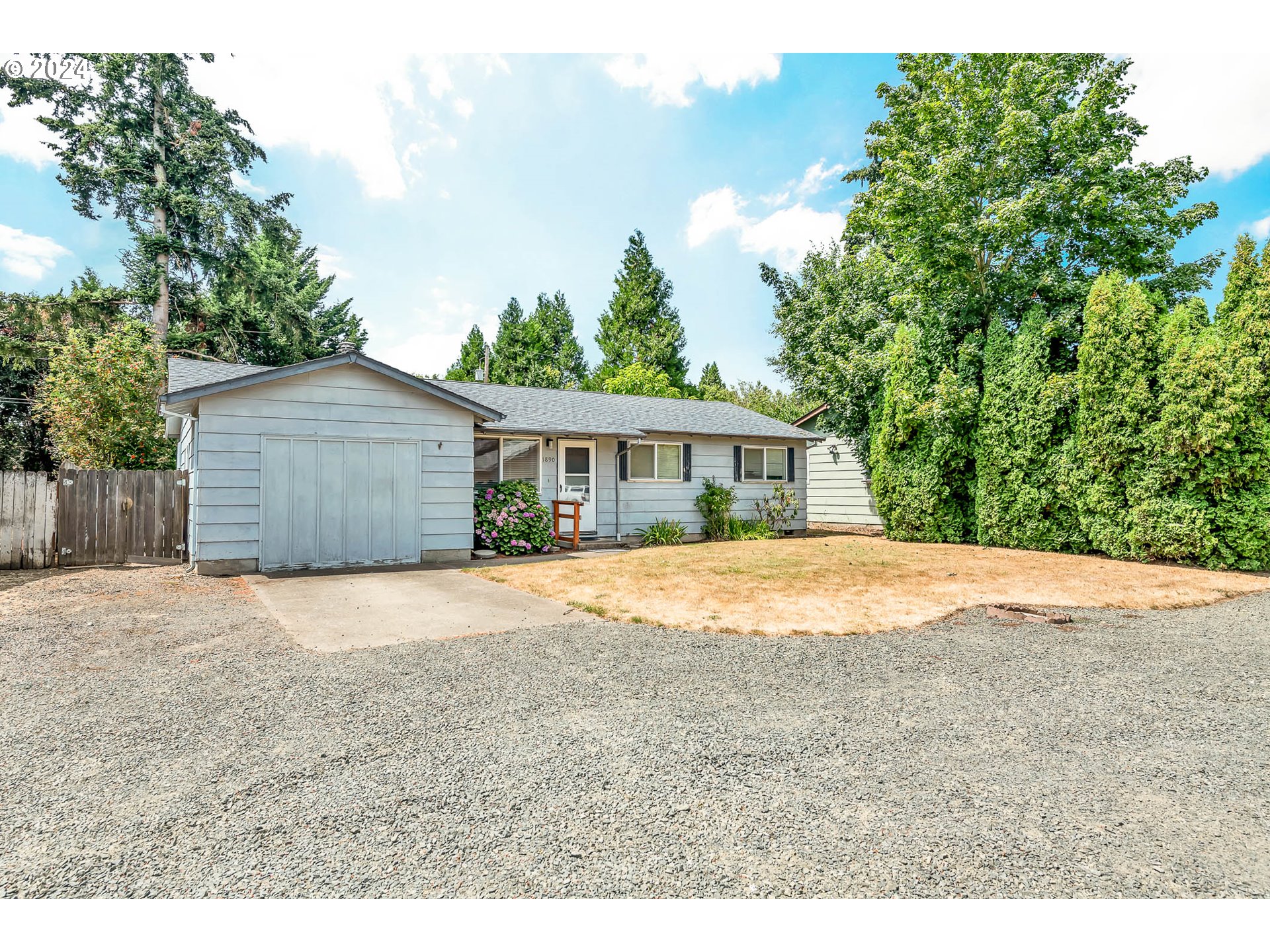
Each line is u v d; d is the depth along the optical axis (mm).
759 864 2164
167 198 21438
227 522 8789
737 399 39719
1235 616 6336
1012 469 12180
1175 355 9734
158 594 7324
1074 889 2043
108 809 2488
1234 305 9656
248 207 23672
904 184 13500
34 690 3957
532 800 2578
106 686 4039
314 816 2445
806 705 3752
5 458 21172
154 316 22281
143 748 3078
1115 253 13195
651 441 14680
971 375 13305
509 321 46000
